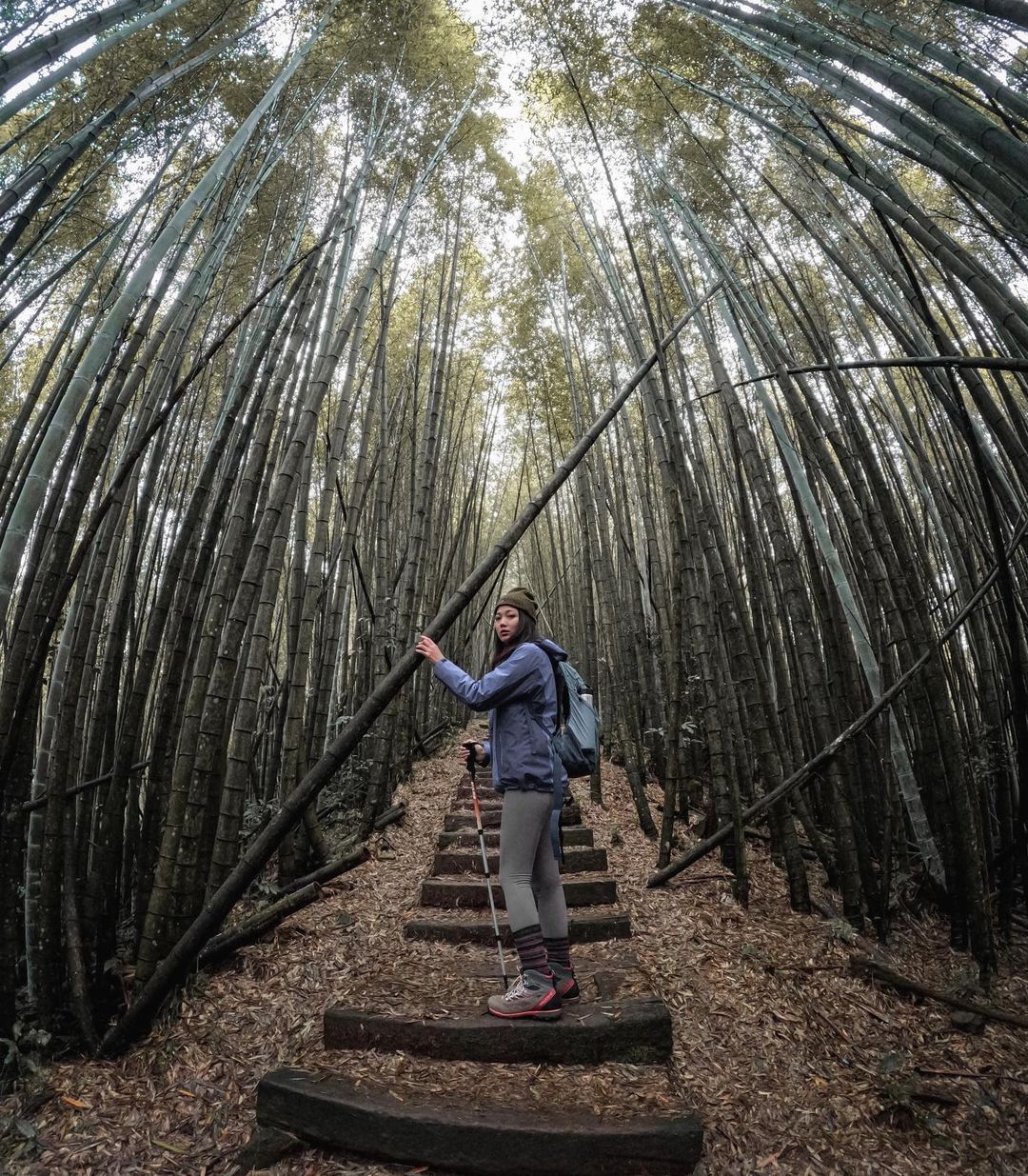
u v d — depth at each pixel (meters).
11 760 2.12
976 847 2.96
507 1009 2.33
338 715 6.20
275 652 5.34
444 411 7.23
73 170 3.95
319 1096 2.01
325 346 3.56
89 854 3.18
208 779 2.55
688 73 4.62
